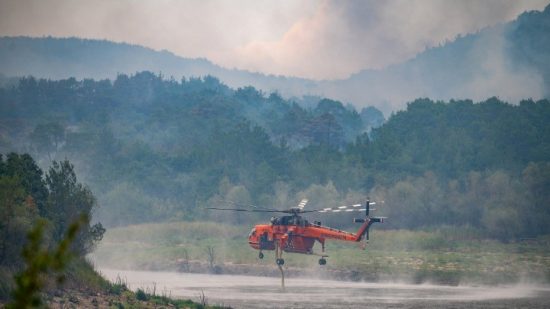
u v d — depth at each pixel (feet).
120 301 540.52
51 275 536.83
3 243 520.83
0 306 425.69
